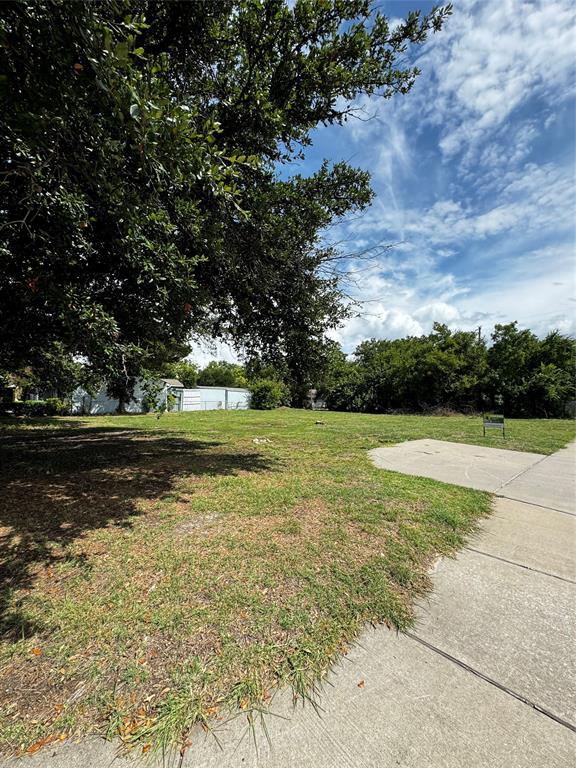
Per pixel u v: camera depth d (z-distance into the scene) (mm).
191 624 1953
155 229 2920
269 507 3881
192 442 9102
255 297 5844
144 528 3301
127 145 2254
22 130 1943
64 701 1471
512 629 1996
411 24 4301
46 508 3859
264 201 4270
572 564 2771
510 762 1249
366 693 1546
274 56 4141
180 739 1320
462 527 3457
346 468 5906
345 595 2262
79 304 3109
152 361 5512
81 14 1590
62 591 2271
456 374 22641
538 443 9312
